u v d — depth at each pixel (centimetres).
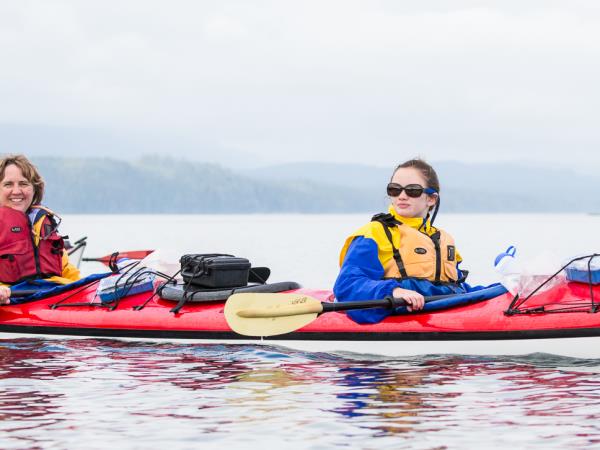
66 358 671
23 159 855
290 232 5666
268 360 659
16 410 496
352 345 688
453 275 717
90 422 469
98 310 778
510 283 681
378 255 693
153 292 783
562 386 553
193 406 505
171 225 8375
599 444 421
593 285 665
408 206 704
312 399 522
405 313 686
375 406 503
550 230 6162
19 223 841
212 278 759
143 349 713
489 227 7450
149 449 420
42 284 842
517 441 429
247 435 443
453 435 441
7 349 716
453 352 671
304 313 669
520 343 658
